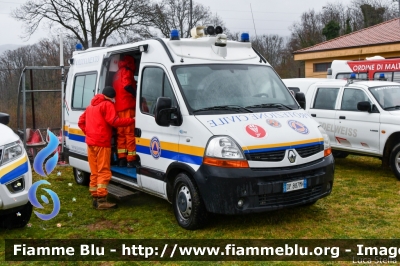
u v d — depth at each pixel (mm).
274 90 6262
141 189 6492
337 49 22938
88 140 6598
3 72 14594
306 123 5762
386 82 9258
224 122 5328
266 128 5340
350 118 9008
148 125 6141
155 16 30406
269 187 5055
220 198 5035
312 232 5441
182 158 5500
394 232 5398
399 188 7621
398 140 8336
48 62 22000
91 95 7508
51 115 13344
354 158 10719
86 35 30188
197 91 5707
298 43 40188
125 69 7020
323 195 5574
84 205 7039
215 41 6270
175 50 5996
